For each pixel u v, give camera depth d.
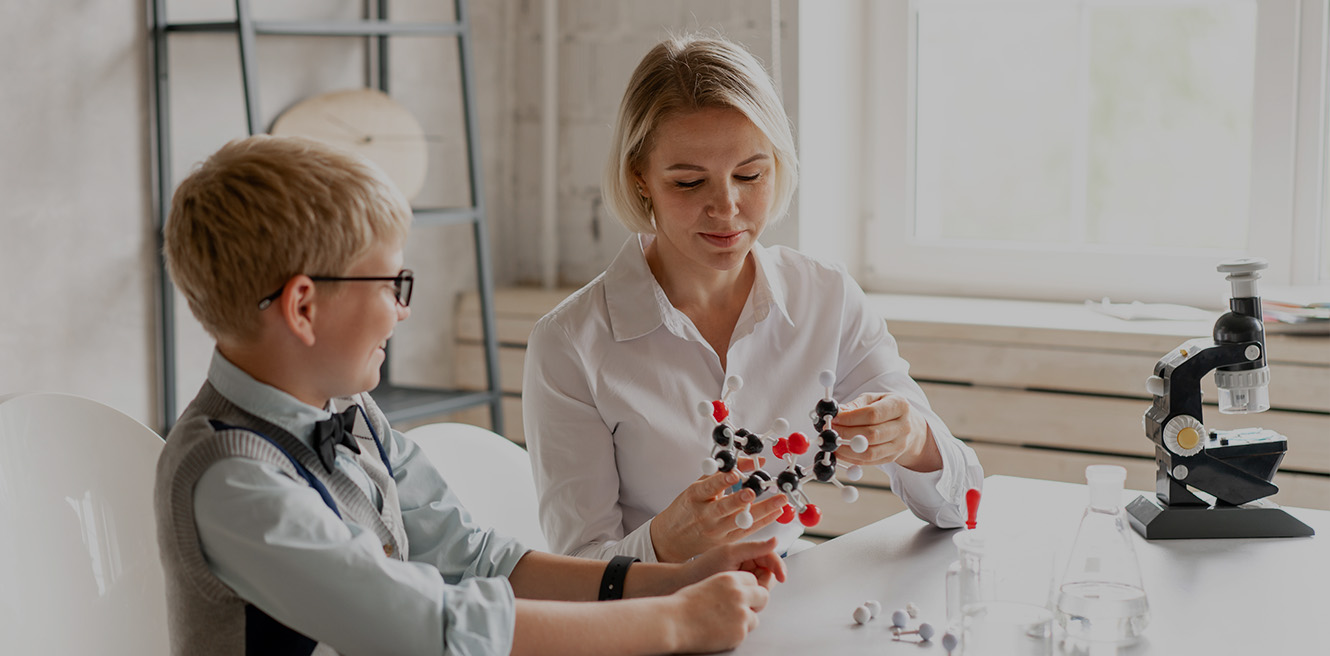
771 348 1.56
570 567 1.24
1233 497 1.39
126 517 1.43
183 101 2.38
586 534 1.45
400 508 1.26
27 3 2.10
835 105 2.88
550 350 1.50
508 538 1.29
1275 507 1.38
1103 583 1.08
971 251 2.89
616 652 1.06
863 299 1.62
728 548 1.20
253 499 1.00
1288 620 1.12
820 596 1.21
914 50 2.92
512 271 3.20
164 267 2.33
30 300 2.13
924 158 2.97
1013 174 2.89
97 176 2.23
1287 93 2.52
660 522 1.30
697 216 1.39
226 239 1.03
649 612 1.07
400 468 1.28
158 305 2.35
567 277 3.14
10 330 2.10
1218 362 1.38
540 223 3.17
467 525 1.28
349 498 1.12
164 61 2.31
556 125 3.08
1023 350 2.41
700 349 1.52
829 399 1.22
